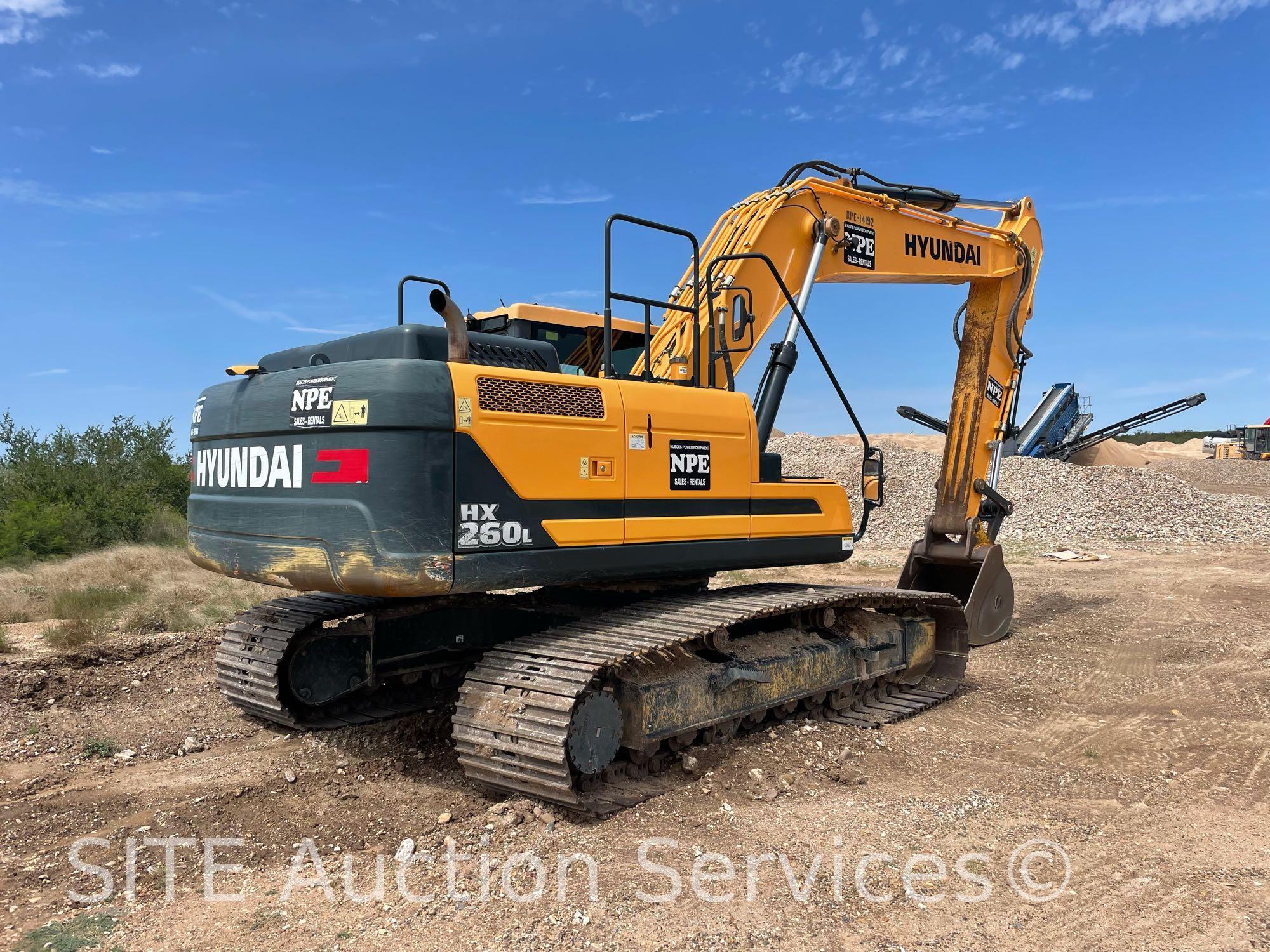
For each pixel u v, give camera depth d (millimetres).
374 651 6039
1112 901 3689
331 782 5109
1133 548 19141
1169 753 5777
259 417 4910
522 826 4387
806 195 7336
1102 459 36438
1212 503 23062
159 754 5582
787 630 6293
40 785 5023
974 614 8922
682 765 5133
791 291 7234
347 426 4363
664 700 4879
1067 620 10789
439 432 4340
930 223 8562
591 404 4984
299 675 5863
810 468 27094
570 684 4371
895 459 26938
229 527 5172
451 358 4695
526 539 4648
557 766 4250
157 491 18438
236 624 6180
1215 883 3863
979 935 3402
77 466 17641
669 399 5402
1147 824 4551
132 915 3557
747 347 6656
